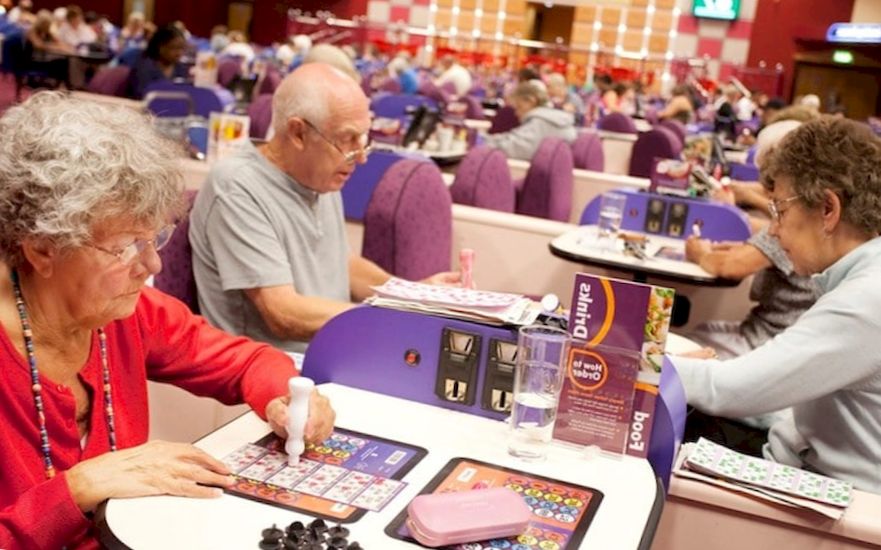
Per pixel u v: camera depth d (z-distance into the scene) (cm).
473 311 176
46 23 1201
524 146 702
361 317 183
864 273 195
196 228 261
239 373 178
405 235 325
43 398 144
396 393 183
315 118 256
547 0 1819
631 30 1797
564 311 186
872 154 200
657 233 419
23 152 134
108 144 136
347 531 127
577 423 168
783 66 1766
